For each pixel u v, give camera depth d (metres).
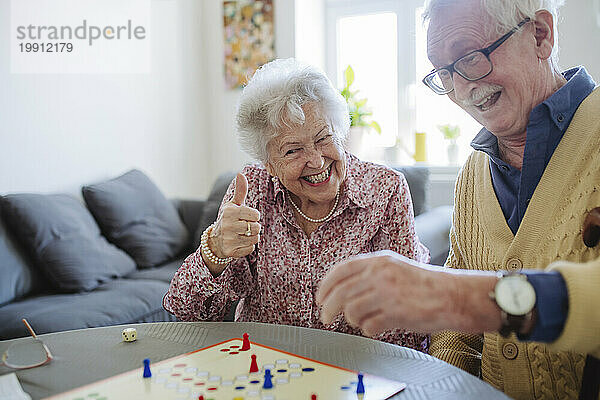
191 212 3.08
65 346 1.05
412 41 3.46
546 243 1.00
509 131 1.07
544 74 1.04
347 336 1.05
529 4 0.98
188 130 3.62
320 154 1.30
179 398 0.81
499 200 1.16
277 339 1.04
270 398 0.80
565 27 2.81
